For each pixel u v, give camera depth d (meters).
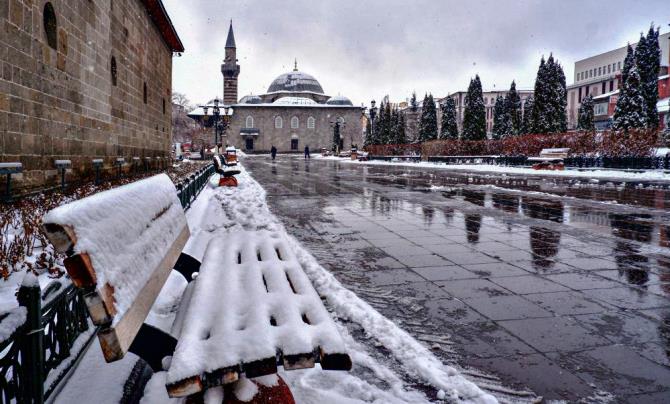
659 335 3.88
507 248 7.19
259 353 2.00
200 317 2.38
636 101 32.12
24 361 2.17
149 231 2.80
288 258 3.62
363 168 36.09
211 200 12.36
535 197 14.55
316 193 15.72
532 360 3.42
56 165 11.72
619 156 28.58
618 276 5.64
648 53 34.91
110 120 16.81
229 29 112.12
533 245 7.40
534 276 5.62
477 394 2.91
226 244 4.11
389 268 5.97
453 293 4.96
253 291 2.72
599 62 98.06
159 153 27.06
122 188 2.61
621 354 3.52
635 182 21.16
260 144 105.94
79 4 13.70
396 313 4.37
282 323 2.29
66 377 2.83
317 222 9.62
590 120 51.88
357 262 6.28
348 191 16.48
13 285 4.54
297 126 106.56
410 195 15.14
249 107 105.06
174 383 1.86
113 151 17.23
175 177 19.94
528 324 4.11
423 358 3.40
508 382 3.11
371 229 8.82
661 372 3.24
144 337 2.40
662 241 7.73
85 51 14.20
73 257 1.72
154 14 24.30
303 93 116.81
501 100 60.44
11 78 9.84
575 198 14.28
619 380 3.14
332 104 111.31
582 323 4.14
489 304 4.62
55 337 2.72
